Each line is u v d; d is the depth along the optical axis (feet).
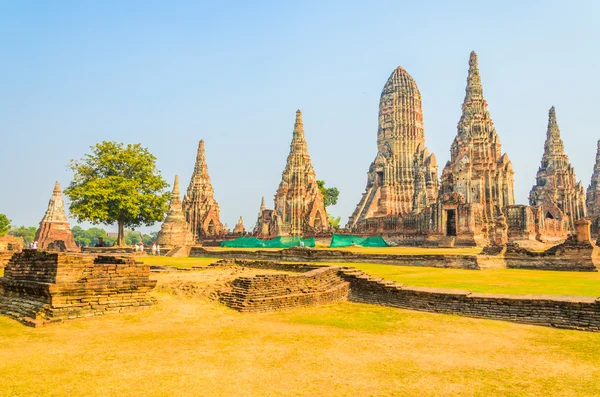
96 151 234.17
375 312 71.46
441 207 234.99
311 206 319.47
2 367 41.47
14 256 75.56
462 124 274.57
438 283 89.71
